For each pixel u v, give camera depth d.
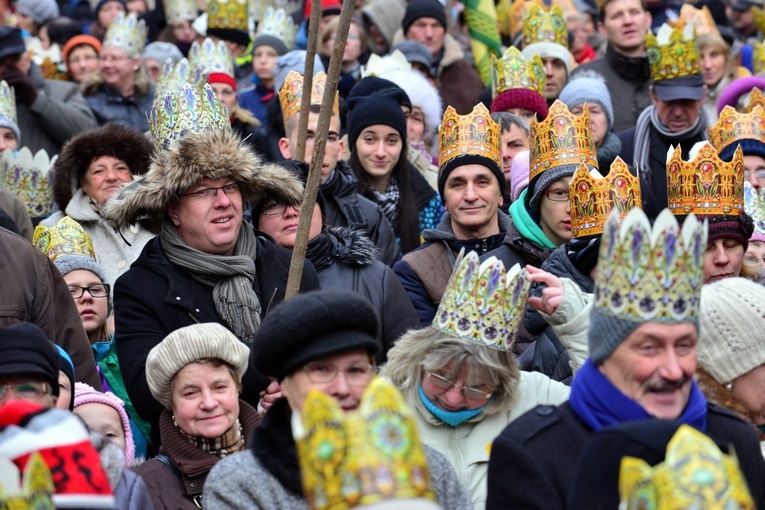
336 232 11.62
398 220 14.12
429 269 12.09
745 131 13.88
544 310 9.16
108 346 11.84
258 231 11.07
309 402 5.57
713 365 8.06
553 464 7.21
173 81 16.09
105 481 6.23
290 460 7.08
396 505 5.41
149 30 23.84
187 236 10.55
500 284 8.55
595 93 15.78
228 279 10.41
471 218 12.26
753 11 25.45
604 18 17.47
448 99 18.58
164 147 11.91
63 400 9.27
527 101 15.50
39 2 22.95
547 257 11.73
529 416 7.43
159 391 9.27
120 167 13.80
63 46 21.55
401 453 5.50
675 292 7.12
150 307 10.28
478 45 20.42
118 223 10.61
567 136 11.86
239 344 9.34
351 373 7.07
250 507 7.02
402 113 14.26
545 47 18.11
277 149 16.25
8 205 13.83
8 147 16.41
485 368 8.52
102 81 18.84
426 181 14.77
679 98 14.88
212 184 10.48
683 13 19.23
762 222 12.49
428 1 18.88
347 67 18.88
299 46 20.88
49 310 10.44
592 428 7.24
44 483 5.73
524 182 13.14
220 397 9.19
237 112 17.59
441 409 8.63
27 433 6.18
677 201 11.49
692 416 7.32
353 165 14.20
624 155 15.48
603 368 7.30
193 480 9.07
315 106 13.70
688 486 5.55
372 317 7.12
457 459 8.59
